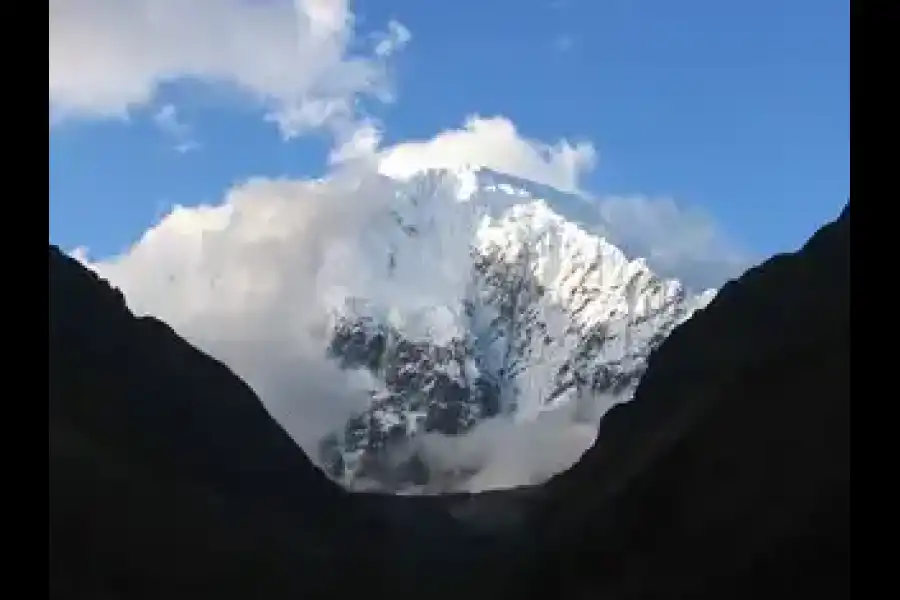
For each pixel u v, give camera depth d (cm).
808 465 4084
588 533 5481
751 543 3869
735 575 3766
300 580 6266
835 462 3947
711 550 4112
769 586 3572
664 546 4562
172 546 5281
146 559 4984
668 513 4856
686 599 3906
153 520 5359
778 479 4159
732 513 4238
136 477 5828
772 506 4009
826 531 3553
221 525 6125
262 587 5741
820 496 3762
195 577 5169
